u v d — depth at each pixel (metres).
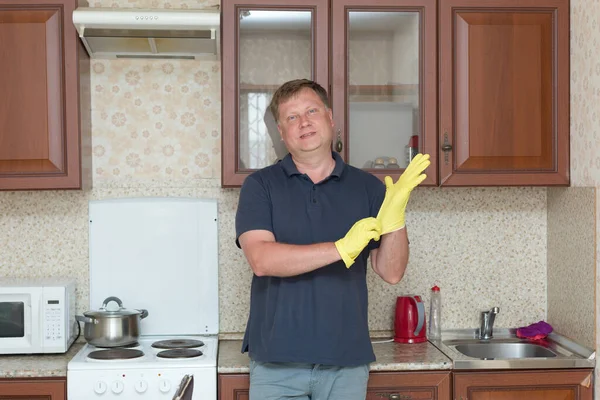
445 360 2.60
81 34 2.62
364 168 2.76
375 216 2.28
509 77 2.77
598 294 2.65
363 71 2.76
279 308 2.20
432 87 2.75
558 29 2.78
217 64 3.05
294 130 2.23
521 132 2.78
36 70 2.67
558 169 2.80
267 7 2.72
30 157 2.68
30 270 3.01
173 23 2.58
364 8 2.74
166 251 3.02
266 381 2.24
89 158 2.93
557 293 3.03
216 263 3.03
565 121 2.80
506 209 3.14
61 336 2.71
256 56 2.74
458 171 2.76
